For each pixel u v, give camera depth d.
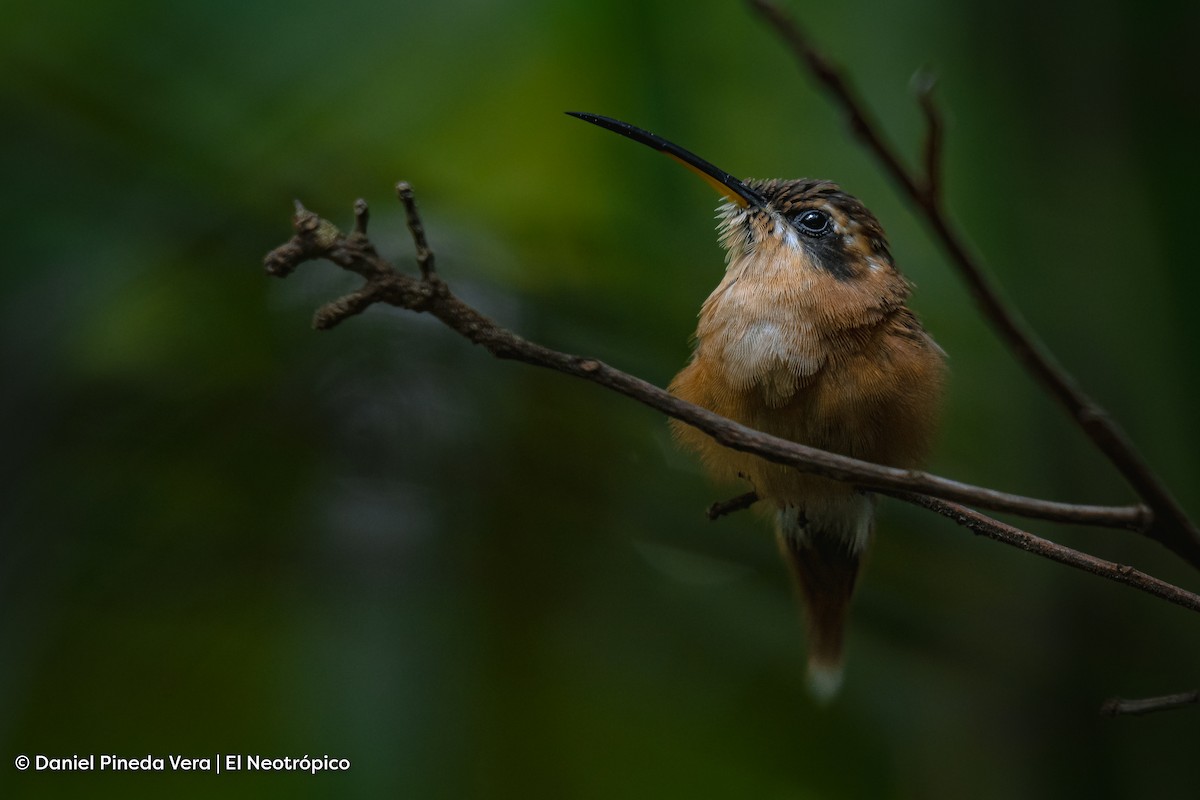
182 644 9.99
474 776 8.47
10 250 9.81
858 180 10.29
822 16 9.91
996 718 9.38
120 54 10.05
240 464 9.41
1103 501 9.00
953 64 9.51
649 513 9.95
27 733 9.59
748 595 10.55
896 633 9.61
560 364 4.48
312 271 9.81
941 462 9.32
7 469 9.44
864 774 10.38
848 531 7.23
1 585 9.29
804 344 6.69
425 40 10.07
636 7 10.05
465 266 9.84
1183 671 9.09
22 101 9.97
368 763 8.14
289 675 8.76
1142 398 8.82
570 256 10.23
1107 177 9.02
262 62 10.11
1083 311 8.96
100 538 9.62
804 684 10.59
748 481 7.04
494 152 10.53
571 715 9.84
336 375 9.39
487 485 9.28
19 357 9.61
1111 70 8.98
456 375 9.45
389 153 10.36
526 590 9.38
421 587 8.85
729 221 7.95
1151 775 8.98
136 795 9.62
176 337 9.85
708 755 10.37
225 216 10.09
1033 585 9.51
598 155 10.48
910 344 6.79
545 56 10.18
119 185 10.09
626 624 10.16
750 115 10.30
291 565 9.12
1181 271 8.87
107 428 9.61
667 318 10.10
